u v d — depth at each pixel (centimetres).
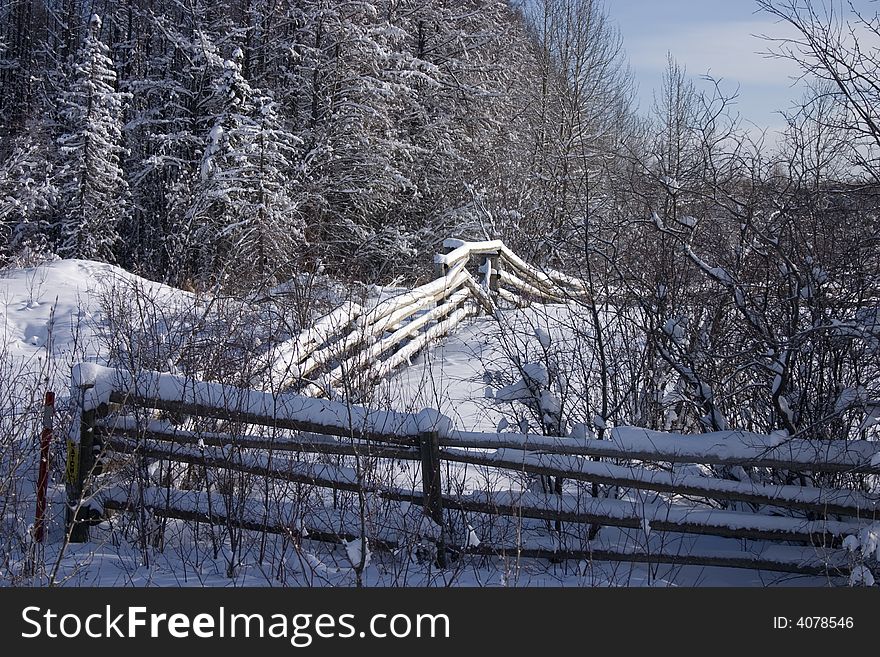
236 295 977
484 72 2666
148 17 2677
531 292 760
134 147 2752
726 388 560
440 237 2388
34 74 3338
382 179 2359
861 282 495
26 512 564
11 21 3581
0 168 2289
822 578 472
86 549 529
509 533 525
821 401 518
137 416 546
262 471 526
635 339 597
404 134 2522
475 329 1140
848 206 503
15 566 486
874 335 455
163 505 541
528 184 2314
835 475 501
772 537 477
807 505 471
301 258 1819
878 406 466
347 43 2391
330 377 750
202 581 471
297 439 532
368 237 2342
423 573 491
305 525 521
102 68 2367
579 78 2773
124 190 2609
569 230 683
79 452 544
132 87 2536
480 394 861
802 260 512
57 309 1070
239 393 544
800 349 501
